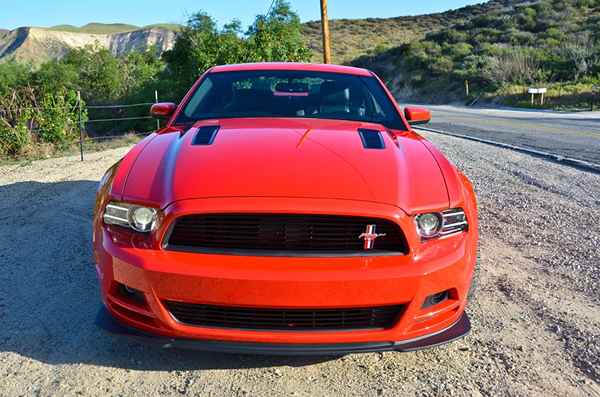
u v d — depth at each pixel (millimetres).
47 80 26375
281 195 2398
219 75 4047
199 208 2350
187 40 21109
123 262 2432
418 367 2781
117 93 28766
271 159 2662
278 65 4188
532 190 6984
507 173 8234
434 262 2432
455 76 44812
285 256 2350
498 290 3740
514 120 20484
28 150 10344
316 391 2561
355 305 2340
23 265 4051
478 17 62406
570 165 9000
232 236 2381
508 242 4812
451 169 2922
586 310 3426
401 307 2416
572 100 29016
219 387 2574
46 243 4574
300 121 3422
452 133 15195
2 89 19406
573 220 5500
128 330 2557
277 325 2396
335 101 3740
